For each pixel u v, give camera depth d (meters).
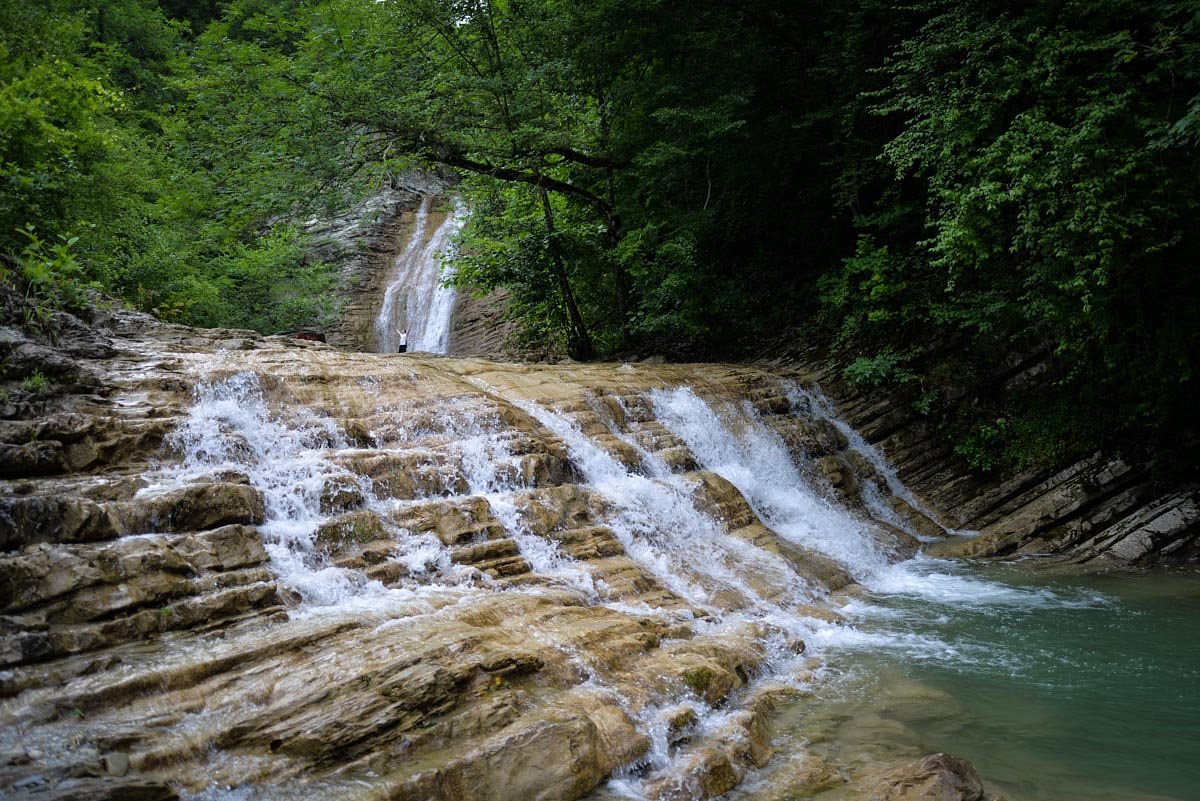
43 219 12.19
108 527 6.06
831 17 18.66
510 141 17.55
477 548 7.75
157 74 29.56
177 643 5.45
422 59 17.84
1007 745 6.09
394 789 4.35
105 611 5.40
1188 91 10.92
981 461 14.73
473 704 5.20
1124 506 12.83
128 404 7.91
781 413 15.50
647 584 8.42
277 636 5.56
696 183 19.89
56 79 12.95
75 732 4.36
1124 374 13.10
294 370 9.80
